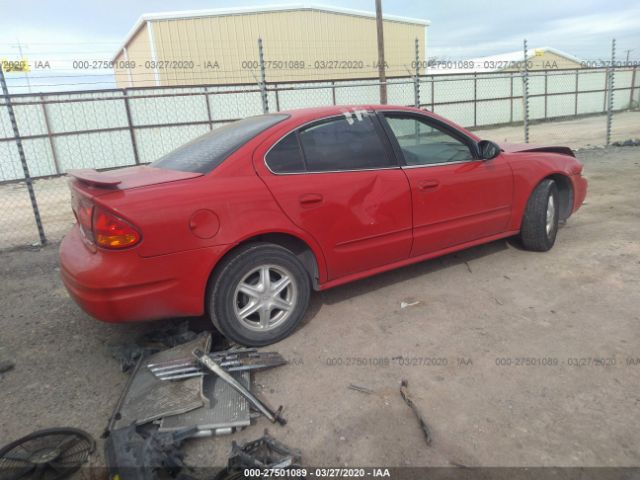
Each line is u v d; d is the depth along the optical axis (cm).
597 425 245
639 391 269
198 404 260
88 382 311
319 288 365
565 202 525
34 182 1691
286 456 233
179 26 2344
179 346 315
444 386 284
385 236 381
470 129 2859
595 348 314
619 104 3462
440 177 404
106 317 297
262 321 333
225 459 237
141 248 288
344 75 2822
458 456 231
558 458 226
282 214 330
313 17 2639
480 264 470
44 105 1728
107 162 1867
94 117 1814
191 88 1975
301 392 286
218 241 307
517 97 2977
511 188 454
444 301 395
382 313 380
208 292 319
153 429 251
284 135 348
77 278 295
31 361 339
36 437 254
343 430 253
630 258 462
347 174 362
